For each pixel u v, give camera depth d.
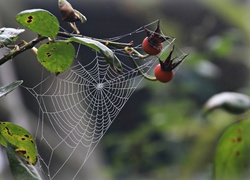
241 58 4.44
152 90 4.41
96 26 4.28
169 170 4.00
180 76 4.37
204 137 2.23
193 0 4.58
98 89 2.23
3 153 2.34
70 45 1.88
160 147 4.08
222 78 4.70
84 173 3.65
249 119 1.94
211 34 4.70
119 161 4.13
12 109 2.86
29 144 1.88
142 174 4.21
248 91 3.86
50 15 1.85
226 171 1.95
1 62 1.86
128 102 4.76
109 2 4.28
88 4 4.27
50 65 1.89
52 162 3.55
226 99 1.95
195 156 2.25
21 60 3.47
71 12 1.87
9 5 3.37
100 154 4.21
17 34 1.86
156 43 1.91
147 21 4.46
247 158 1.94
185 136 3.81
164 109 4.12
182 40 4.54
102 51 1.83
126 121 4.80
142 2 4.37
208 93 4.46
